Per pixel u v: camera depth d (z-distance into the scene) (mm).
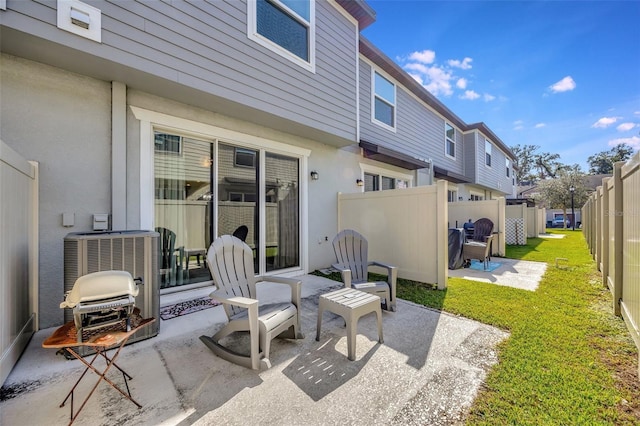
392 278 3660
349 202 6426
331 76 5520
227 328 2516
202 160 4387
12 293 2248
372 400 1911
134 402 1857
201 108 4238
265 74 4344
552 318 3320
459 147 12852
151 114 3758
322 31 5324
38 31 2568
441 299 4113
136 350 2586
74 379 2137
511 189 19844
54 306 3080
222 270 2826
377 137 7859
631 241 2943
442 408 1827
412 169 9281
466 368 2289
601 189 5184
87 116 3291
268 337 2350
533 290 4555
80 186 3246
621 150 37750
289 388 2043
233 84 3949
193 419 1737
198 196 4348
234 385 2076
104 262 2574
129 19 3062
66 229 3160
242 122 4758
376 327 3139
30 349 2566
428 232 5023
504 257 8008
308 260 5941
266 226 5230
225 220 4621
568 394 1937
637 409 1791
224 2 3842
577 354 2477
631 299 2889
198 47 3592
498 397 1922
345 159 6922
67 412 1786
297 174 5848
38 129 3014
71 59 2941
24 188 2588
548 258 7723
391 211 5613
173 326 3123
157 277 2900
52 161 3082
